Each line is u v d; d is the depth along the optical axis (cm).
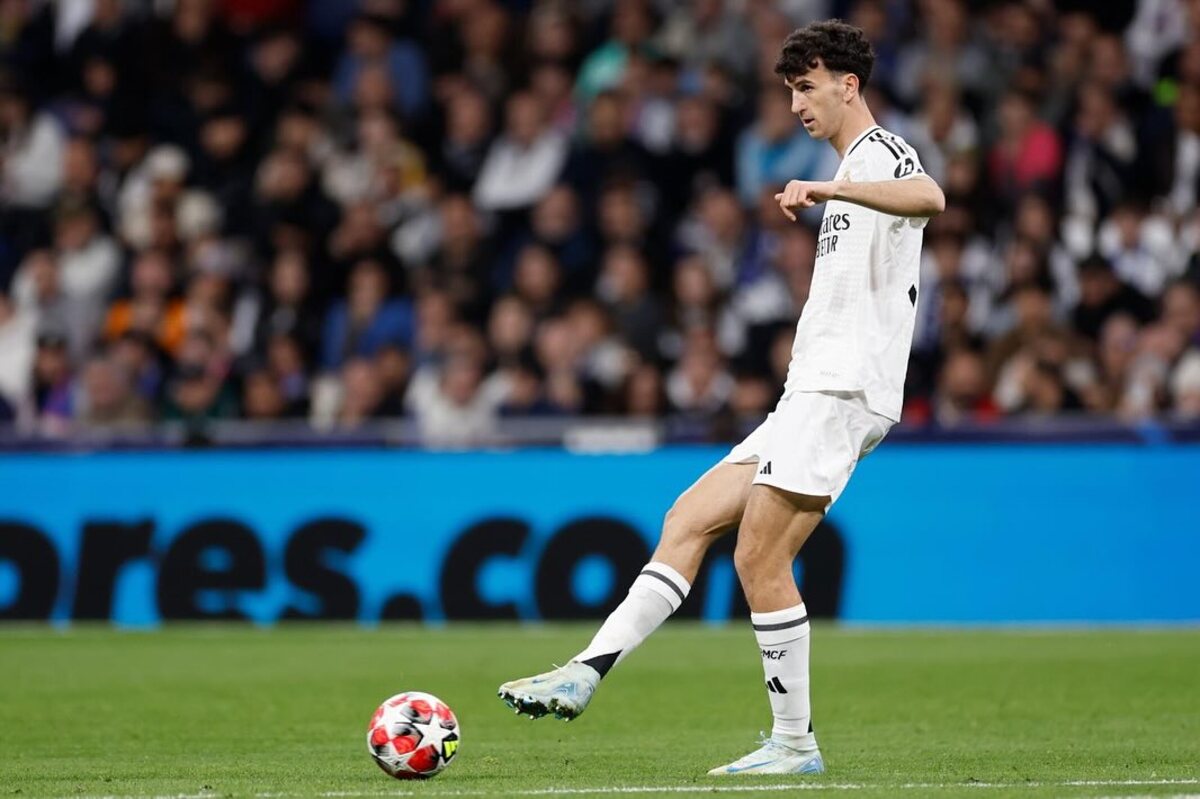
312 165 5897
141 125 6194
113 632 4306
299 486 4506
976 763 2120
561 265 5394
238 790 1866
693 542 2052
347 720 2711
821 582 4444
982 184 5450
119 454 4531
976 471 4466
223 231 5731
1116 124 5778
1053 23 6041
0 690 3123
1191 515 4453
